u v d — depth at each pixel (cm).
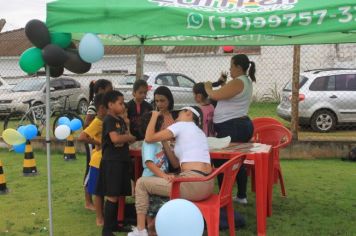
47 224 559
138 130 573
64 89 1828
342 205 633
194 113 478
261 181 493
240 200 631
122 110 477
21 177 812
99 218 552
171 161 494
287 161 952
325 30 404
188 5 435
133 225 533
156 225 354
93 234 525
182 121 470
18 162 947
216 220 429
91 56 439
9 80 2417
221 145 530
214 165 562
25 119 1305
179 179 426
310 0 430
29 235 524
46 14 429
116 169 480
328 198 668
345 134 1268
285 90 1368
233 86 575
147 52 2405
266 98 2223
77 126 762
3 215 597
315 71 1371
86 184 581
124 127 484
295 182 766
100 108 509
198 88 629
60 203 650
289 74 2247
